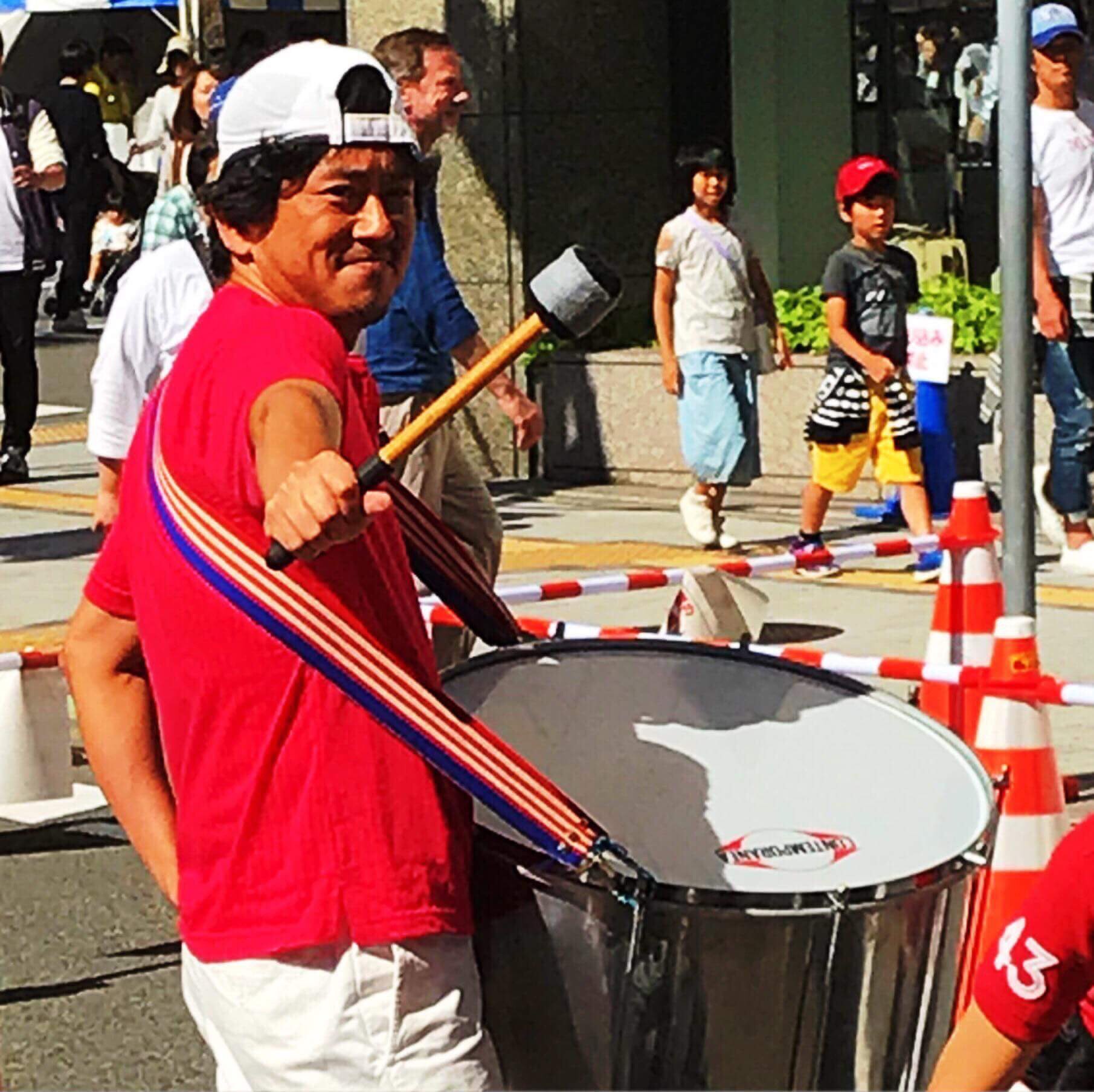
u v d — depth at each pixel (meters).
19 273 12.66
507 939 2.81
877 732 3.20
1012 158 5.50
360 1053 2.72
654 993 2.73
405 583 2.84
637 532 10.76
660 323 10.13
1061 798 5.05
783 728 3.20
